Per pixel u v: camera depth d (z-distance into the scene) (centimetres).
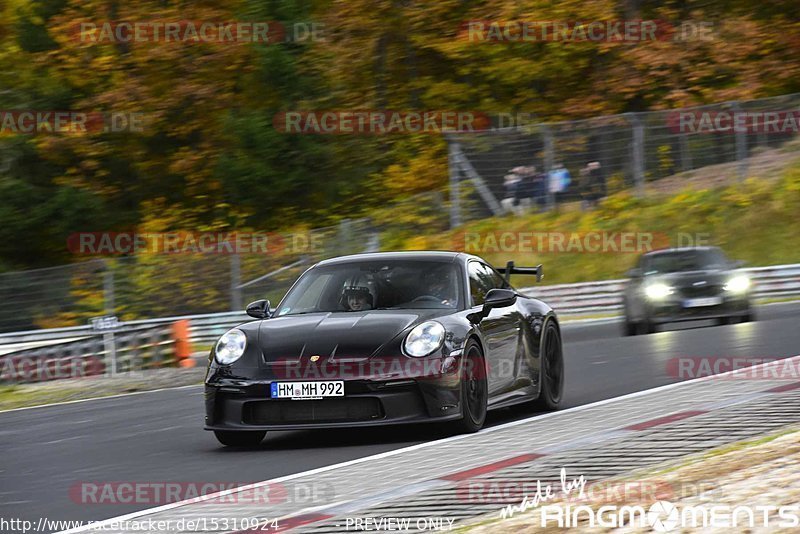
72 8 12606
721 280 6241
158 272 8669
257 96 11944
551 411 3266
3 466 2827
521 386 3116
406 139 12281
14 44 12331
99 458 2845
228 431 2869
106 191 12100
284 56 11550
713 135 9956
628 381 3772
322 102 11712
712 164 9981
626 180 9944
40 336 8300
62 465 2769
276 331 2862
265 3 11706
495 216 9794
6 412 4416
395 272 3081
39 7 12606
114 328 8006
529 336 3186
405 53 12950
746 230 9400
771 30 12594
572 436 2586
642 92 12656
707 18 12912
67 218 11294
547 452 2377
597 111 12300
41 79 12056
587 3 12200
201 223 11925
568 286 8231
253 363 2778
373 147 12238
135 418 3734
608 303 8269
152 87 12244
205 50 12169
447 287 3011
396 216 9544
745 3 13025
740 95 11912
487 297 3014
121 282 8631
